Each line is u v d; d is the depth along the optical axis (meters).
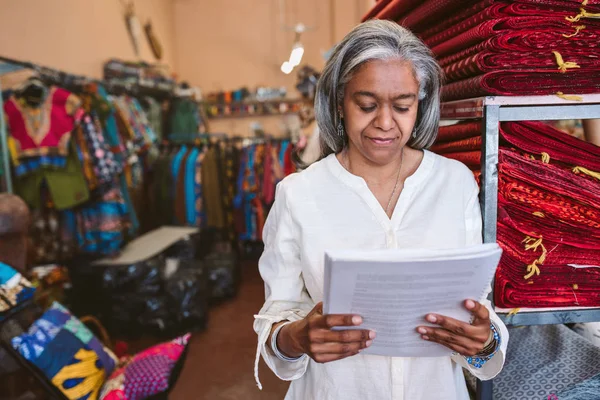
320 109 1.04
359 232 0.99
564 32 0.97
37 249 3.06
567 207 1.07
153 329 3.37
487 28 0.96
